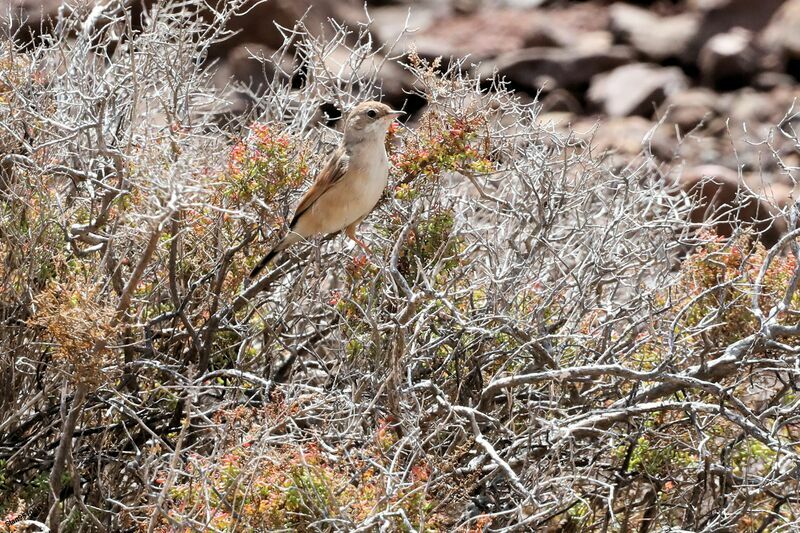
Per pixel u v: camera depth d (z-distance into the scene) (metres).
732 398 9.34
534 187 11.65
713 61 29.09
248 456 8.70
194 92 13.20
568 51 29.47
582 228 11.67
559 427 9.55
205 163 10.57
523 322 10.16
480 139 11.59
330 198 11.02
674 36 30.34
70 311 8.91
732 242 10.80
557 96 27.75
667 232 12.85
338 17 26.86
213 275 11.35
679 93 27.75
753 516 10.40
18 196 10.77
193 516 8.40
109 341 9.22
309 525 8.05
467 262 12.17
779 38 29.61
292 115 14.13
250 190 10.70
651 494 10.58
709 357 10.66
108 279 10.17
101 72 13.64
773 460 10.62
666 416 11.03
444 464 8.86
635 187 13.20
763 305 10.52
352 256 11.98
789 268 10.65
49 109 11.88
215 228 11.19
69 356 8.96
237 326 11.20
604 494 10.22
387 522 7.93
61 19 13.20
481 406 10.31
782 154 23.62
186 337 11.30
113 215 11.27
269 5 24.31
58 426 10.55
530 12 32.69
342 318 10.58
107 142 11.50
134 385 10.71
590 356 10.97
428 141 11.02
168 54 12.08
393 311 11.23
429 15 32.19
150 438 10.52
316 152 12.82
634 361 10.91
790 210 10.43
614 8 31.97
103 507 9.86
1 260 10.65
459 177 14.73
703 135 25.38
